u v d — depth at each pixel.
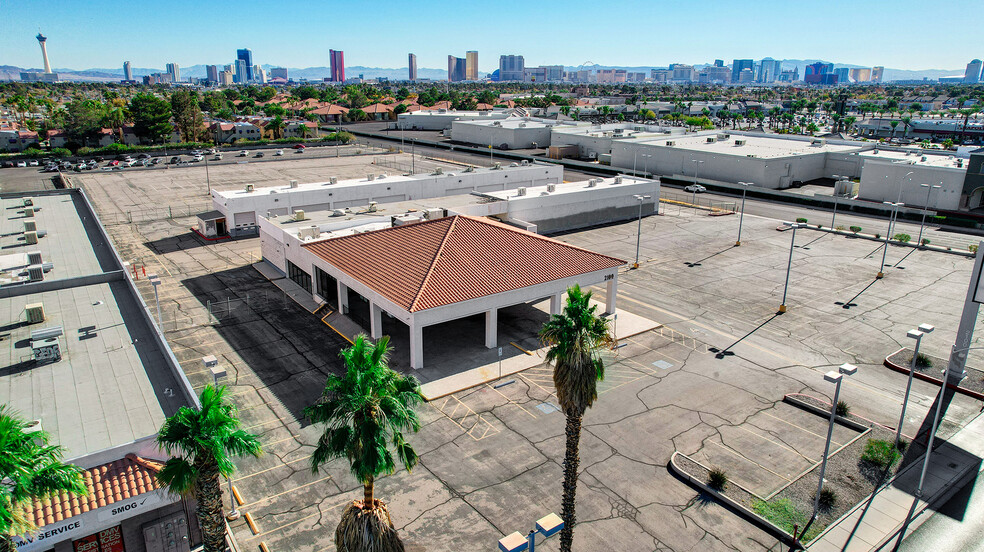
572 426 21.89
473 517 25.72
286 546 24.09
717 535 24.83
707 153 105.19
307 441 31.17
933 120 199.50
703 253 66.00
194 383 36.69
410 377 19.22
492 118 184.62
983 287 35.12
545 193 75.06
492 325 41.12
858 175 103.44
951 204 80.69
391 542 19.11
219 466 17.33
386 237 47.34
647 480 28.20
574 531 24.92
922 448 30.84
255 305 49.94
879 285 55.81
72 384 27.30
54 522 19.80
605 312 47.94
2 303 36.81
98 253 48.88
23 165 126.56
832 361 40.47
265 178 108.75
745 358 40.84
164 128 156.25
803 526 25.12
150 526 22.39
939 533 24.95
